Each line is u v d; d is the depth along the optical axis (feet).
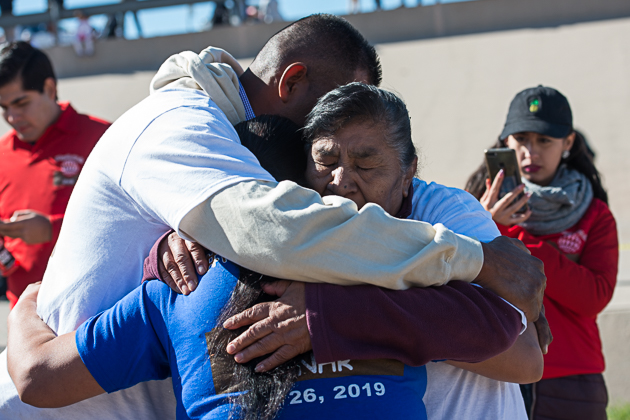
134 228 5.01
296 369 4.14
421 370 4.53
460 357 4.17
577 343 8.27
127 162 4.80
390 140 4.74
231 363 4.19
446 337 4.10
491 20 49.37
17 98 9.94
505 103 42.42
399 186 4.98
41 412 5.13
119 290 5.07
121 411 5.16
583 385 8.23
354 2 51.42
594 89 42.09
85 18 51.62
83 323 4.83
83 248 5.08
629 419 11.37
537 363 4.80
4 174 10.27
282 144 5.06
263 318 4.17
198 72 5.46
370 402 4.08
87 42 52.37
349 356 4.04
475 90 43.93
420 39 49.62
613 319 12.30
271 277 4.32
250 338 4.14
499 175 8.32
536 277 4.71
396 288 4.17
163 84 5.74
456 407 5.07
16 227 9.12
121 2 50.70
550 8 48.44
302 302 4.15
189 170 4.50
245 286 4.30
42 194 10.05
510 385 5.34
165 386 5.21
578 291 8.09
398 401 4.16
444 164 38.93
